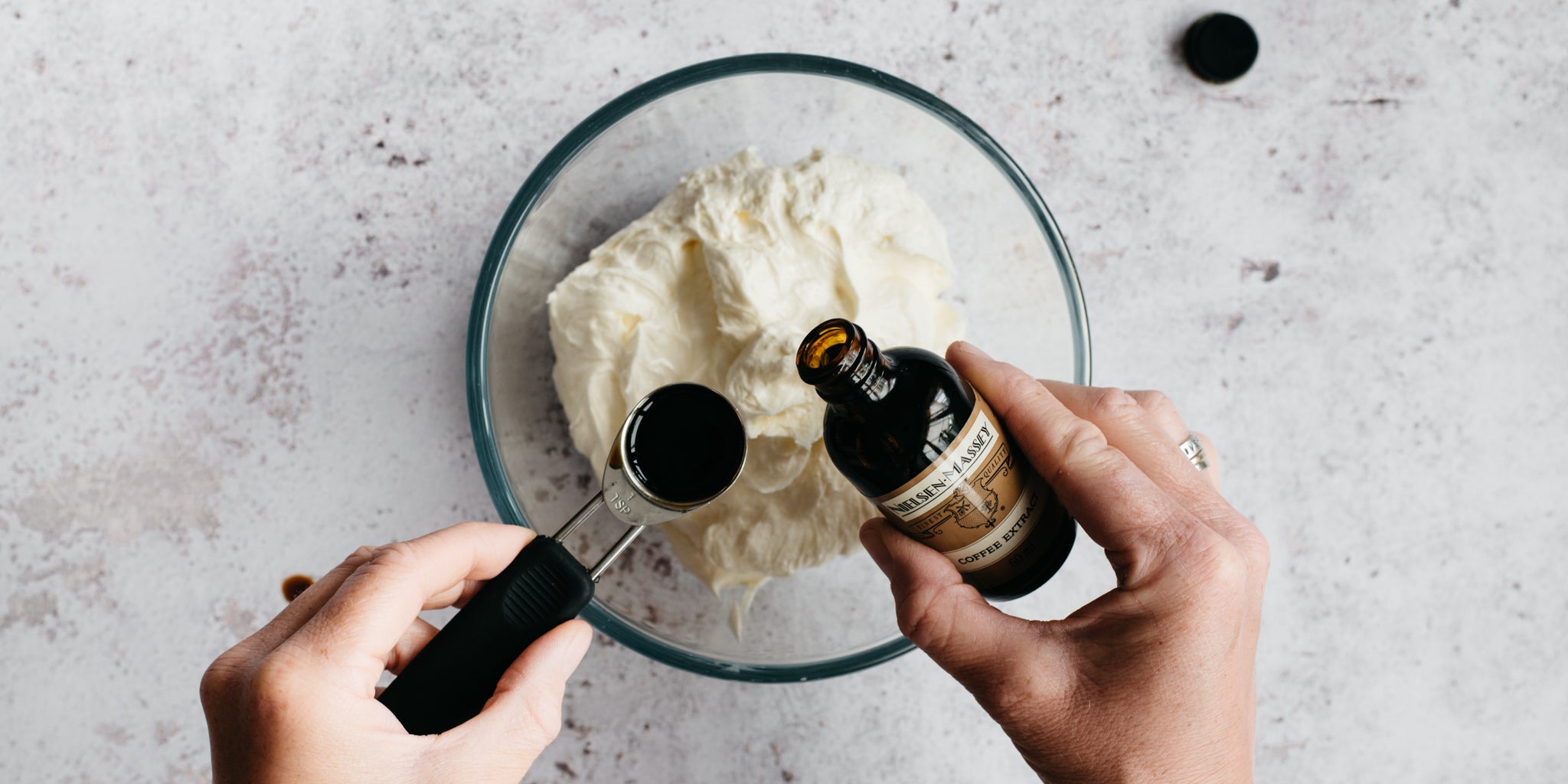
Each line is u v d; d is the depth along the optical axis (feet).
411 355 3.51
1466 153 3.81
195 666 3.43
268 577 3.45
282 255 3.48
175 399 3.45
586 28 3.59
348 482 3.48
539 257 3.32
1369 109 3.78
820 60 3.10
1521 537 3.82
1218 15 3.66
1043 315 3.41
